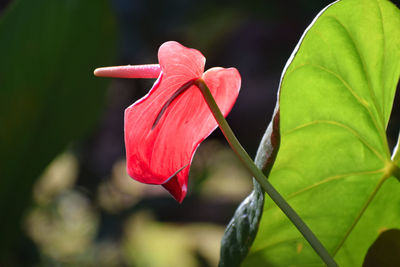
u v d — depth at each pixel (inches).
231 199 88.7
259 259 30.6
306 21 82.5
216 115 26.4
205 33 87.1
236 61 87.4
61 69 41.6
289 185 29.7
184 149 27.3
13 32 39.7
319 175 29.6
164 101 26.1
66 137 43.7
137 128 26.0
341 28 28.1
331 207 30.3
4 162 41.7
